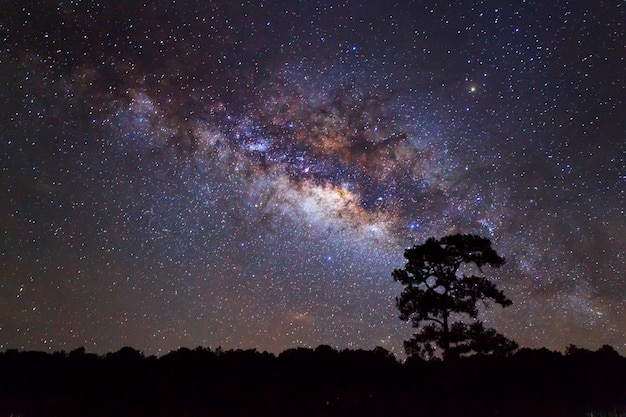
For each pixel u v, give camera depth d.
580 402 15.62
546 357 19.64
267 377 18.02
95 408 14.70
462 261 20.84
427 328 20.34
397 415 14.88
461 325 20.02
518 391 16.58
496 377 17.78
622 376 17.84
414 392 16.73
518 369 18.38
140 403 15.44
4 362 18.41
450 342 19.89
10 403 14.71
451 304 20.28
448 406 15.33
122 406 14.91
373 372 18.47
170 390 16.36
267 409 15.19
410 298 20.80
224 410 15.05
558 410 14.65
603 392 16.45
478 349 19.67
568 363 19.12
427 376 18.06
